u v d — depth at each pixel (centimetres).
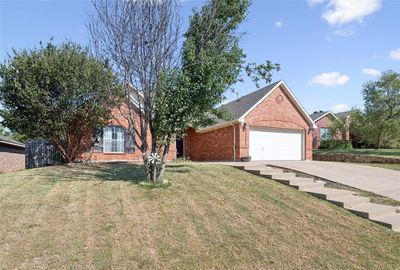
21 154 2150
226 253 548
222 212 732
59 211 682
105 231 593
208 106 961
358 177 1302
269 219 711
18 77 1426
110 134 1758
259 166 1316
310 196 908
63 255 500
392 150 2578
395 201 934
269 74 1052
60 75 1428
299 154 2219
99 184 932
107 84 1060
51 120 1446
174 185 935
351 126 2811
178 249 549
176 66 934
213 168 1273
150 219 664
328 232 666
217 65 912
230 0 1020
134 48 920
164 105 888
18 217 639
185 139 2338
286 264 526
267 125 2023
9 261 475
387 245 627
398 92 2456
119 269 475
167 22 925
